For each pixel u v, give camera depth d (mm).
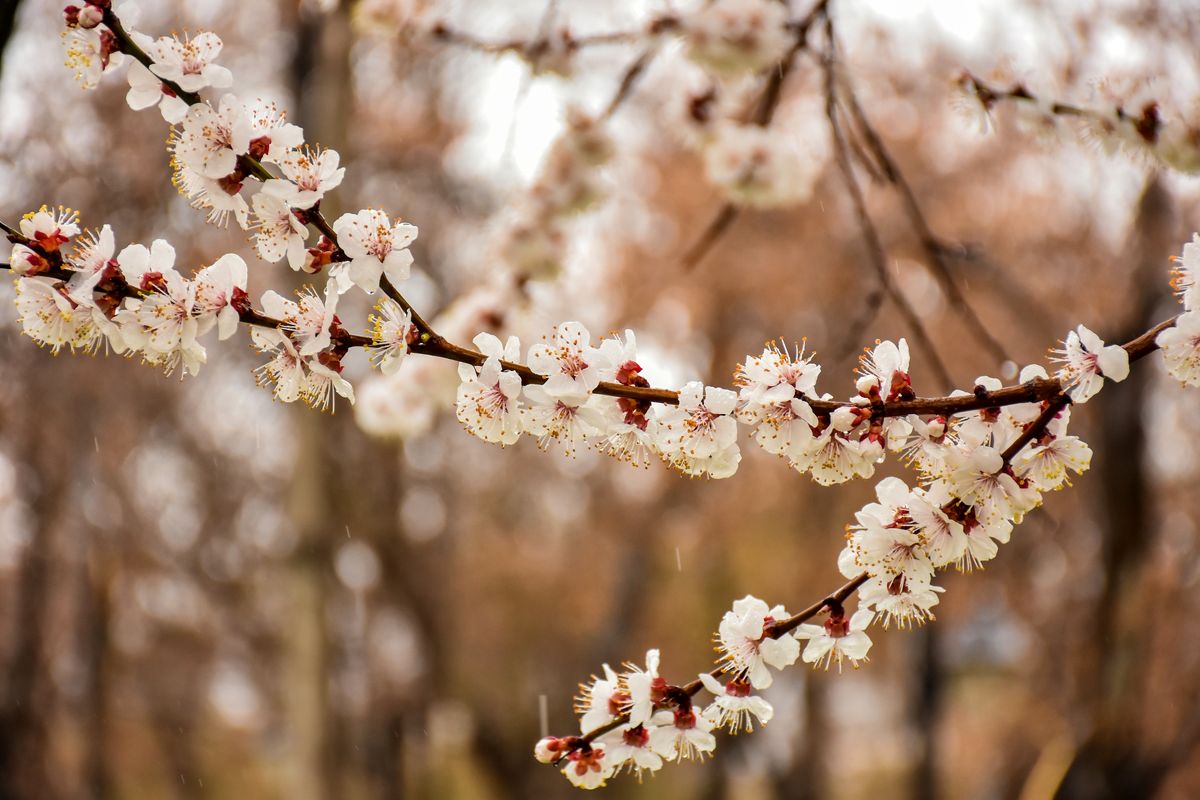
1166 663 10359
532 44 4973
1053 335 11062
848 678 18859
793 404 2375
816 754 18359
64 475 12977
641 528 16031
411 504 16109
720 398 2395
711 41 4566
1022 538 11820
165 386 12562
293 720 10320
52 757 15336
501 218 5629
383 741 16781
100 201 10156
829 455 2451
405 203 13430
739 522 14367
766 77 5219
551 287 5539
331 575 10609
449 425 14922
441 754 19719
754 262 12844
